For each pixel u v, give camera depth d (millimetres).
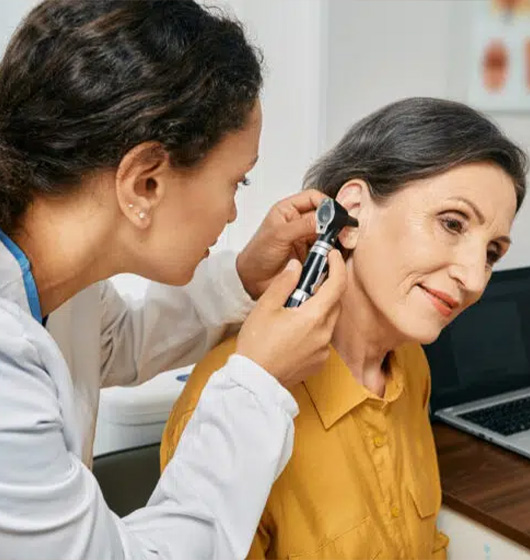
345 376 828
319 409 814
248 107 605
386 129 768
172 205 599
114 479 1021
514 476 1022
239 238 1303
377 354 872
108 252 614
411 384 978
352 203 790
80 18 545
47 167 552
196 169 588
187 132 559
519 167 759
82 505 541
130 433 1130
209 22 588
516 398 1288
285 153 1261
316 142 1229
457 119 745
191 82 552
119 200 574
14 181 552
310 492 802
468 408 1237
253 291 909
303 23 1209
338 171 812
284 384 680
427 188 735
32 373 548
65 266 598
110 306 957
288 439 640
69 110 538
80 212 574
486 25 1353
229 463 624
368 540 813
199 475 636
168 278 651
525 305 1352
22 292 590
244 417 629
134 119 538
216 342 956
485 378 1293
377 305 782
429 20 1295
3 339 528
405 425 933
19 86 551
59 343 790
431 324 764
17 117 551
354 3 1199
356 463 834
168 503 632
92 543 544
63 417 583
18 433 512
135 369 992
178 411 817
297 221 820
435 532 976
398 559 858
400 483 886
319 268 700
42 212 576
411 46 1287
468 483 1004
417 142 738
